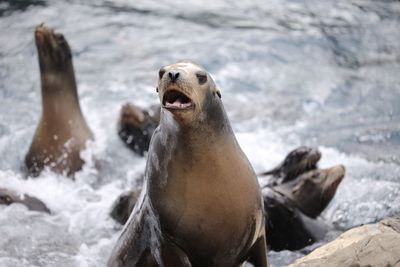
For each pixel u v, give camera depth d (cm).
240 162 1961
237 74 4722
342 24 5466
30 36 5200
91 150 3491
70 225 2895
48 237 2783
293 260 2695
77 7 5734
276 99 4422
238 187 1934
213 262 1997
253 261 2075
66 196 3183
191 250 1966
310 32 5331
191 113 1831
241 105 4341
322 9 5750
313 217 2973
